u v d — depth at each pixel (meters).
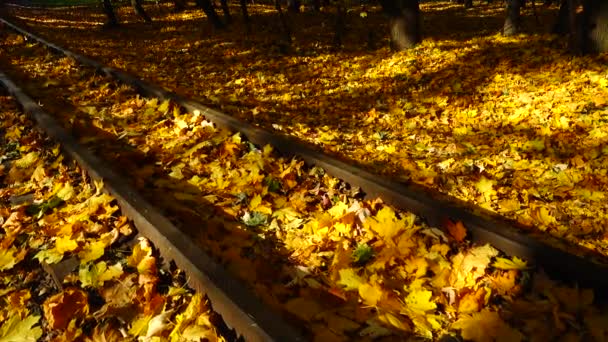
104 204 3.04
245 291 2.06
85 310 2.20
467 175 4.45
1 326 2.18
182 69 10.77
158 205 3.25
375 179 3.47
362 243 2.95
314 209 3.47
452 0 36.78
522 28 15.43
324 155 4.00
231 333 2.03
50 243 2.77
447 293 2.43
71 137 4.05
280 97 8.29
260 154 4.21
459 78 8.59
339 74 10.37
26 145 4.33
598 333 2.13
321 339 2.10
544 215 3.58
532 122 5.93
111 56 11.98
